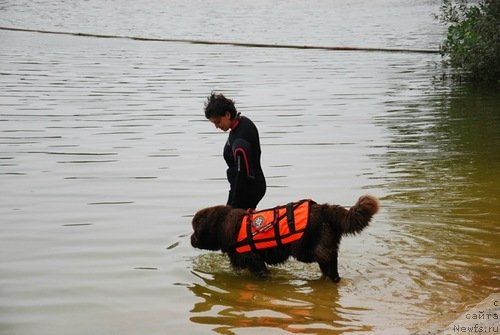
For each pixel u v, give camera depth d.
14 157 12.30
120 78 20.30
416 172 11.26
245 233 7.36
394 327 6.19
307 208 7.24
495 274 7.37
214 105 7.82
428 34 29.70
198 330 6.30
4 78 20.16
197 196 10.21
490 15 19.36
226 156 8.08
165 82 19.69
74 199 10.09
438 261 7.71
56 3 42.97
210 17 36.59
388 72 21.52
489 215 9.18
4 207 9.74
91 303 6.91
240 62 23.34
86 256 8.09
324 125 14.73
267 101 17.17
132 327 6.39
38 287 7.27
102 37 29.88
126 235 8.72
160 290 7.20
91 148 12.91
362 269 7.57
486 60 19.33
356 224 7.01
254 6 41.16
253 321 6.45
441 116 15.61
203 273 7.64
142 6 41.31
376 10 39.03
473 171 11.29
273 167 11.62
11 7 41.09
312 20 35.19
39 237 8.66
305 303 6.82
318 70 21.86
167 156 12.39
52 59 23.78
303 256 7.21
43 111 16.03
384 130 14.29
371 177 11.00
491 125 14.66
